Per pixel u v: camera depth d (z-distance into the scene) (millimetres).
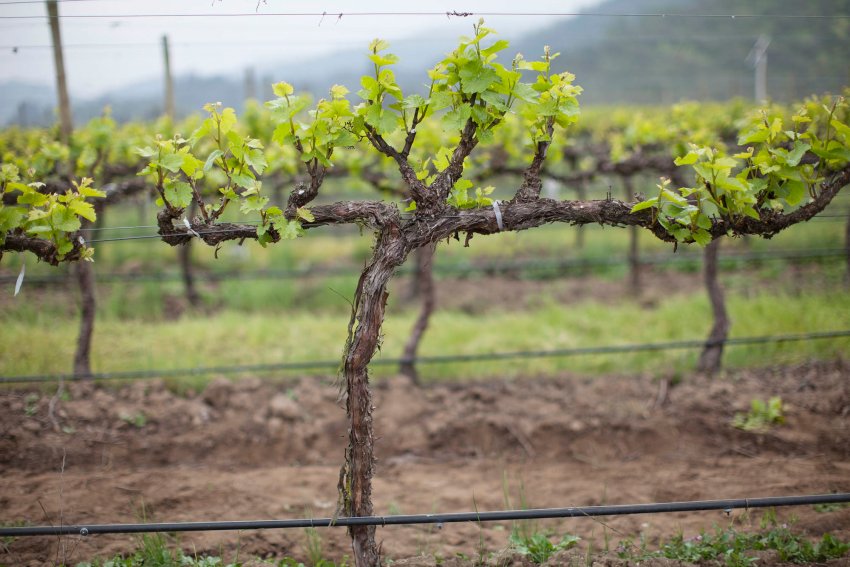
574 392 6055
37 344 6391
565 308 8445
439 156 3254
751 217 3229
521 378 6410
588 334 7520
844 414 5484
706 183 3162
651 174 7684
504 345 7281
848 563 3295
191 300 8766
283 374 6348
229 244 10445
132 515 4246
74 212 3000
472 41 2867
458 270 10492
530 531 4141
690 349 6707
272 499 4602
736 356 6512
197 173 3092
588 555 3441
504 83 2945
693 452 5328
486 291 9594
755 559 3383
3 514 4105
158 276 8539
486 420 5586
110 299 8250
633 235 9188
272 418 5547
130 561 3471
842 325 6797
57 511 4184
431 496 4734
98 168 5805
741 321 7172
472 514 3010
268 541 3953
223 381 5871
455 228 3033
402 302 9172
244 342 7191
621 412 5617
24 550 3721
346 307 8812
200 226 3057
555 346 7164
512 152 6500
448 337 7488
